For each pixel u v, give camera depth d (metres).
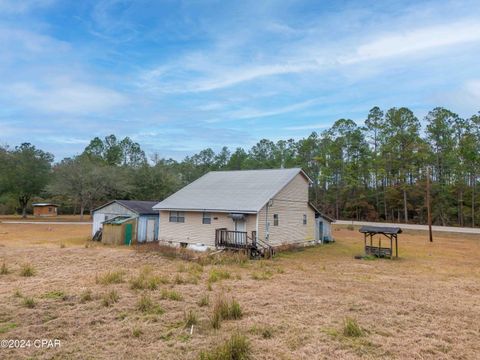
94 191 42.28
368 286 10.66
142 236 22.97
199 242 19.97
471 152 43.12
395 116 50.09
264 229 18.80
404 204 45.78
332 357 5.39
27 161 46.12
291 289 10.00
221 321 7.06
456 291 10.13
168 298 8.67
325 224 25.66
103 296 8.72
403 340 6.16
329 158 55.94
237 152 75.94
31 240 22.92
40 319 6.96
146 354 5.36
